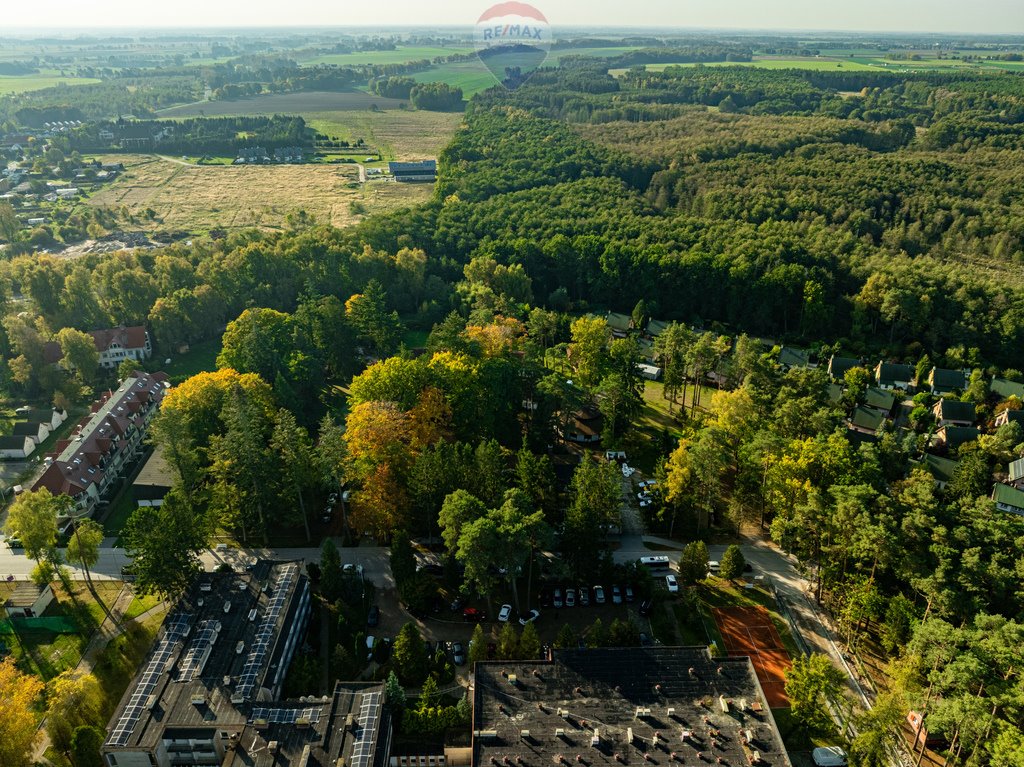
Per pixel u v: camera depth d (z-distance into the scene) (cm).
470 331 18712
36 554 12381
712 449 13175
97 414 16725
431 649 11281
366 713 9231
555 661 9775
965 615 10506
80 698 9656
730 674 9538
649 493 14550
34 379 18988
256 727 9050
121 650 11394
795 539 12375
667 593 12256
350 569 12656
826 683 9506
